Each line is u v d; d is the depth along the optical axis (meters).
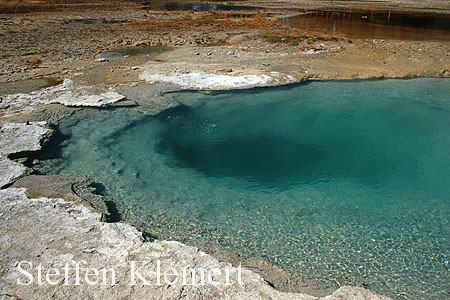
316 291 7.31
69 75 20.06
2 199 9.27
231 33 32.97
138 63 22.55
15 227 8.19
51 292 6.52
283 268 8.03
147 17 44.09
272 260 8.29
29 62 22.48
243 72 19.62
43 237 7.89
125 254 7.52
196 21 40.19
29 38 30.02
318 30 33.97
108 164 12.18
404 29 34.47
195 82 18.28
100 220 8.66
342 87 19.02
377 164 12.64
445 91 18.38
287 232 9.30
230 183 11.57
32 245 7.65
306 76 19.83
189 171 12.16
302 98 17.70
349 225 9.58
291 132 14.80
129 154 12.89
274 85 18.70
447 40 28.80
